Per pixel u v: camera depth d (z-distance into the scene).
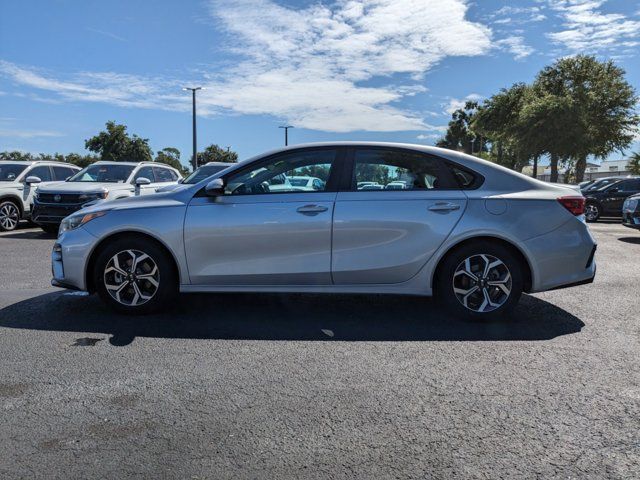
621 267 7.86
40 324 4.70
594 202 17.84
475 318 4.76
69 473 2.46
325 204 4.71
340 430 2.86
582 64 37.81
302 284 4.79
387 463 2.55
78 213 5.04
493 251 4.71
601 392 3.33
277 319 4.89
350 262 4.71
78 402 3.17
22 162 13.39
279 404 3.16
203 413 3.04
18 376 3.54
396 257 4.70
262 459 2.59
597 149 36.28
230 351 4.04
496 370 3.68
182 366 3.73
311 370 3.67
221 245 4.75
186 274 4.81
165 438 2.77
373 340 4.32
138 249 4.85
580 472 2.48
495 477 2.44
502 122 43.38
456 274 4.75
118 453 2.63
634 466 2.53
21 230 12.80
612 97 36.44
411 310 5.23
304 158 4.90
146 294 4.92
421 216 4.68
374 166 4.85
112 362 3.80
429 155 4.87
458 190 4.77
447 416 3.01
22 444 2.71
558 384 3.45
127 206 4.93
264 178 4.88
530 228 4.68
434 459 2.59
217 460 2.58
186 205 4.83
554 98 33.19
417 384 3.44
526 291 4.86
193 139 36.78
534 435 2.81
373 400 3.21
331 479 2.43
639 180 17.69
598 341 4.31
